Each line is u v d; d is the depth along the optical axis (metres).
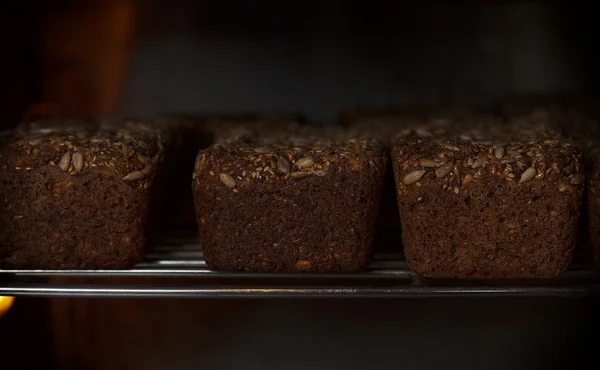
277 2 0.80
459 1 0.80
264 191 0.56
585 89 0.82
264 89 0.82
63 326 0.70
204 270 0.58
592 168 0.56
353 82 0.82
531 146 0.56
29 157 0.56
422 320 0.74
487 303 0.74
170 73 0.81
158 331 0.74
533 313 0.73
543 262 0.56
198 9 0.80
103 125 0.64
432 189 0.55
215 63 0.81
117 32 0.79
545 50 0.81
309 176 0.56
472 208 0.55
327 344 0.75
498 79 0.82
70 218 0.57
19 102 0.73
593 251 0.57
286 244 0.57
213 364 0.74
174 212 0.67
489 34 0.81
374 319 0.75
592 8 0.79
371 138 0.61
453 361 0.74
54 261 0.58
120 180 0.57
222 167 0.56
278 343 0.74
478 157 0.55
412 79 0.82
